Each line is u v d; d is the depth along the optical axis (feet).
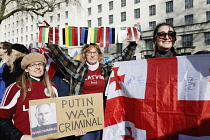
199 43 76.38
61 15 109.60
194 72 6.61
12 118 6.29
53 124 6.55
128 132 7.72
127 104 7.81
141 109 7.28
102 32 9.64
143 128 7.18
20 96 6.22
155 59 7.47
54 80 10.57
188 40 80.02
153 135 6.95
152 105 7.10
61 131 6.73
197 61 6.63
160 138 6.82
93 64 8.98
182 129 6.51
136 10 94.38
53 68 10.54
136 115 7.41
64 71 10.07
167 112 6.80
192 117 6.38
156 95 7.07
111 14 102.47
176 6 82.02
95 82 8.79
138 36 9.66
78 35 9.48
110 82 8.21
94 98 7.43
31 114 6.12
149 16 89.92
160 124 6.88
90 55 8.80
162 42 7.69
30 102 6.10
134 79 7.72
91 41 9.56
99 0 107.14
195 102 6.40
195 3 77.05
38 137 6.23
